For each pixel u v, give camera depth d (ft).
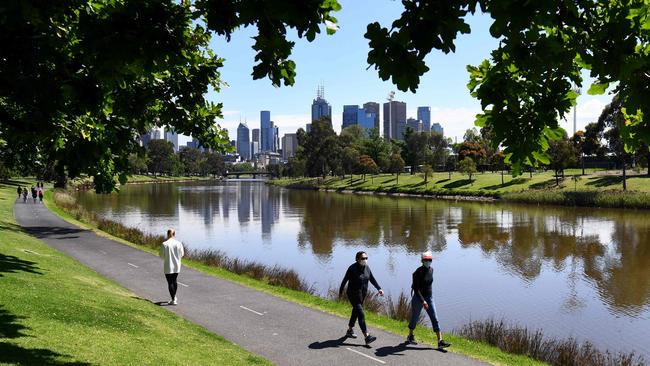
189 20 16.60
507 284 77.46
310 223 159.63
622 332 54.90
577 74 15.30
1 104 26.68
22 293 35.42
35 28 18.78
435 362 31.40
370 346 34.12
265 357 31.60
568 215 166.50
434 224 150.82
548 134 15.44
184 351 29.71
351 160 409.90
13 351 23.49
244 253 105.50
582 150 276.62
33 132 23.82
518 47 11.86
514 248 108.47
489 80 14.47
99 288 44.80
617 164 324.60
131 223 159.22
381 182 363.15
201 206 225.56
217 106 33.53
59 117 23.84
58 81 20.93
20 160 38.11
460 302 66.95
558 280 79.66
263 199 276.21
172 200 262.26
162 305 43.29
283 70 15.12
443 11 11.23
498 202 226.38
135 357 26.63
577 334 54.08
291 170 530.68
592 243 112.06
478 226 144.15
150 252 72.18
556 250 105.09
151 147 621.72
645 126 13.04
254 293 48.67
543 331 54.85
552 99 14.76
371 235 130.93
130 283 52.11
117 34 13.39
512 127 14.76
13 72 20.43
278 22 13.43
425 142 447.83
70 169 26.03
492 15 10.52
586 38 12.51
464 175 337.31
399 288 73.77
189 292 48.65
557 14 11.76
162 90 26.68
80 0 18.06
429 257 34.55
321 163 442.50
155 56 13.83
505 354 35.22
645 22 12.22
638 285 75.87
